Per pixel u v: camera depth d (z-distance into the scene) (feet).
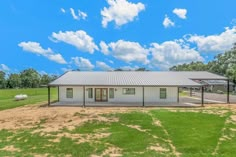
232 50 212.23
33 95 176.24
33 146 48.34
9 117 77.51
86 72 127.03
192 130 59.47
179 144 49.29
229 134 56.29
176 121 68.54
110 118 71.97
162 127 62.44
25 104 111.04
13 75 305.94
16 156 42.63
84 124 65.77
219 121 68.44
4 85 293.43
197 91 219.00
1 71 302.04
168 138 53.36
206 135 55.31
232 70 193.16
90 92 109.09
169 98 108.06
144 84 99.66
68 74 120.57
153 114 76.84
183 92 205.77
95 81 104.63
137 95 107.76
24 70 328.49
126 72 127.13
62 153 44.27
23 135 56.18
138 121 68.49
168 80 107.96
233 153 44.11
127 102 106.83
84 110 84.64
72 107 92.53
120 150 45.98
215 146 47.98
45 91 223.51
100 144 49.21
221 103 105.91
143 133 57.06
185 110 84.07
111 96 108.47
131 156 42.60
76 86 102.68
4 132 59.52
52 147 47.52
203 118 71.97
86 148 46.85
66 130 60.13
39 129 61.46
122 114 76.43
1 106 107.65
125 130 59.77
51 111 84.28
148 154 43.60
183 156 42.50
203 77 123.44
